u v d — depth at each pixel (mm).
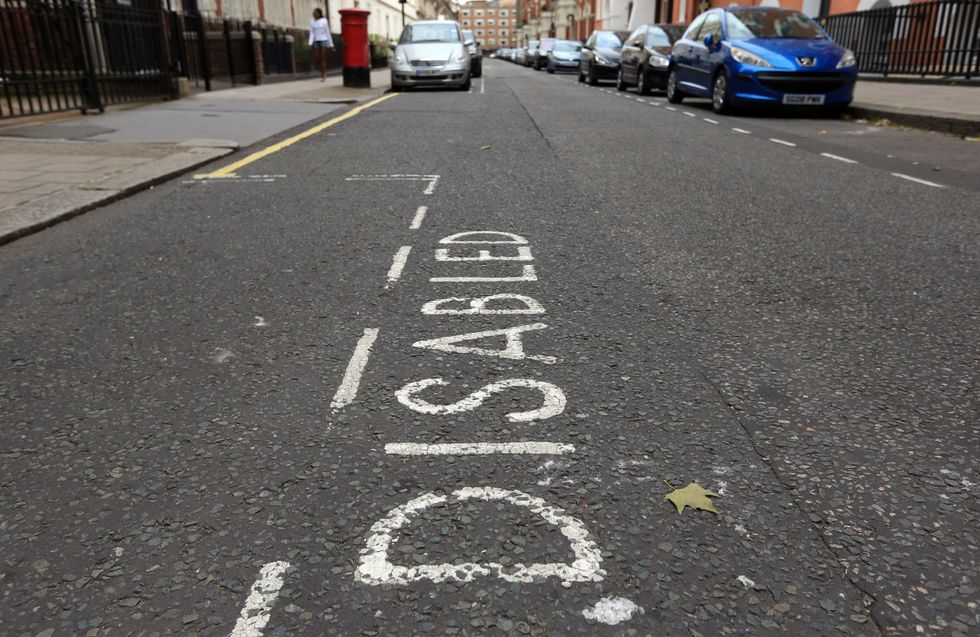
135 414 2600
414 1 70062
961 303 3670
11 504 2104
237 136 9523
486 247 4594
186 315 3525
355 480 2186
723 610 1697
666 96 18172
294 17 30641
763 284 3941
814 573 1812
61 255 4559
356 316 3463
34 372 2949
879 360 3010
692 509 2043
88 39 11727
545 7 90625
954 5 15828
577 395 2688
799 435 2430
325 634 1630
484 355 3027
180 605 1720
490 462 2270
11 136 9148
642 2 43094
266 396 2709
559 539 1932
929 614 1686
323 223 5207
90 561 1869
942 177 7055
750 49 12469
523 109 13602
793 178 7020
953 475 2213
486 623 1660
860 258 4426
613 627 1648
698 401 2650
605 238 4836
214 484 2178
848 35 18547
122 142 8750
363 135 9883
